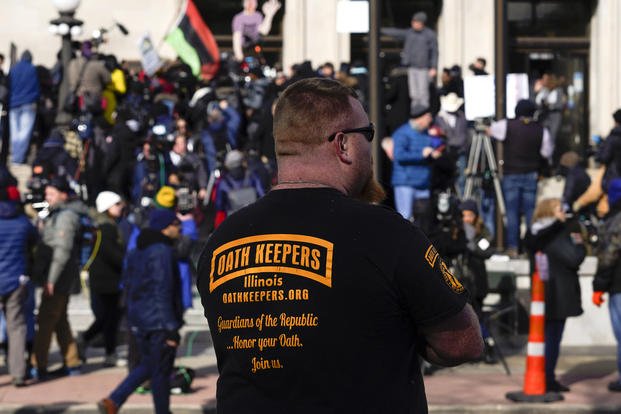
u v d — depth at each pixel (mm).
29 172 18391
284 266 3135
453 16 24047
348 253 3092
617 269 10883
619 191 10930
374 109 13133
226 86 17625
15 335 11312
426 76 16641
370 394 3059
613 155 15266
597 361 12891
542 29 25203
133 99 18156
